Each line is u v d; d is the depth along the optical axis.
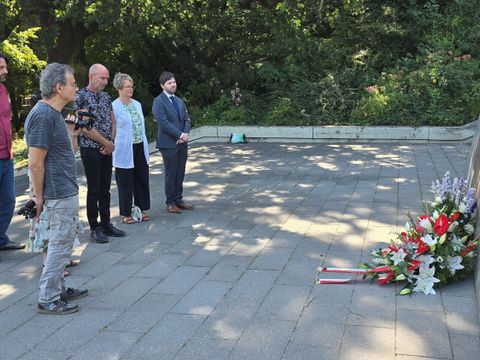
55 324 3.68
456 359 3.03
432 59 13.44
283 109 13.75
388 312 3.67
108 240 5.59
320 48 15.24
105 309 3.89
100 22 12.41
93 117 4.90
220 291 4.15
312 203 6.94
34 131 3.58
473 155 6.08
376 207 6.57
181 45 16.45
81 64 16.03
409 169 9.07
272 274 4.47
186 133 6.59
